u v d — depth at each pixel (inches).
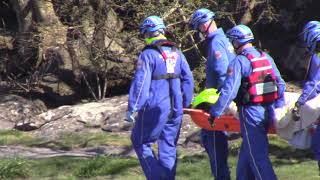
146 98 711.1
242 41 691.4
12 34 2143.2
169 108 733.9
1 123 1593.3
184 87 762.8
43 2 1875.0
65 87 1877.5
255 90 684.7
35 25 1895.9
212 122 685.9
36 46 1921.8
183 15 1761.8
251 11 1947.6
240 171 717.3
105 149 1259.8
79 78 1881.2
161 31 743.1
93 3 1863.9
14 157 1073.5
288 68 1951.3
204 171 959.6
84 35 1863.9
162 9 1744.6
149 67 719.1
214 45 758.5
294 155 1096.2
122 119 1478.8
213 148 777.6
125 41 1881.2
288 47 1967.3
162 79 727.7
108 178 937.5
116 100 1676.9
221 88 691.4
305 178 901.8
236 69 676.7
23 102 1743.4
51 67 1914.4
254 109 686.5
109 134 1407.5
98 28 1856.5
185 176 935.7
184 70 757.3
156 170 725.9
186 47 1846.7
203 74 1718.8
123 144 1298.0
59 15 1916.8
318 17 1967.3
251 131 688.4
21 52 2016.5
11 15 2420.0
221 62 752.3
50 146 1315.2
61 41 1871.3
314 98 673.0
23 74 2107.5
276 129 693.9
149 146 737.0
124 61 1905.8
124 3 1888.5
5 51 2122.3
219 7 1868.8
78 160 1037.2
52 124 1512.1
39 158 1091.9
